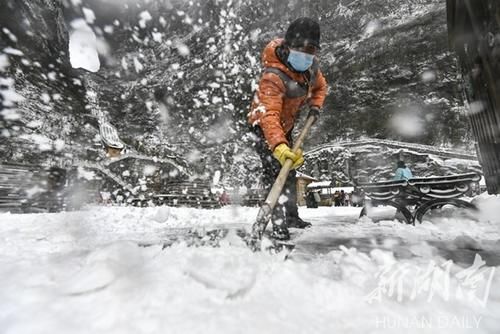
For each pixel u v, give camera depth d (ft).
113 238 7.36
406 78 120.26
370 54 130.72
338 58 139.13
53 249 5.92
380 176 103.91
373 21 138.10
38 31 57.62
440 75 113.70
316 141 127.54
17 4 53.01
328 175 111.34
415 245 5.64
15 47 50.14
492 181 10.19
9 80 45.29
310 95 8.12
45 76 54.65
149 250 4.29
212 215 18.21
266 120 6.13
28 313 2.46
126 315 2.44
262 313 2.56
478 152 11.00
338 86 133.39
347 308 2.77
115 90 95.40
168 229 9.68
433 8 126.41
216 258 3.76
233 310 2.60
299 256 4.71
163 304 2.67
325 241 6.41
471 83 9.16
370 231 7.87
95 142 51.80
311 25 6.37
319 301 2.93
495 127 8.20
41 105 47.65
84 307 2.57
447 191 8.55
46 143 41.29
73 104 57.47
